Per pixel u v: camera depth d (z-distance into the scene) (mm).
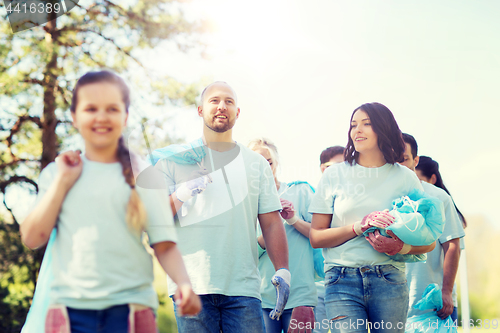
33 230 1669
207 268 2545
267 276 3352
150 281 1747
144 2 6672
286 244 2799
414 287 3441
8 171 6383
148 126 2900
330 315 2799
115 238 1674
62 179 1681
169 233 1789
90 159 1779
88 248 1644
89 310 1620
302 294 3268
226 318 2592
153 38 6543
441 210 2744
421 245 2676
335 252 2869
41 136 6422
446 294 3318
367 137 2908
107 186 1710
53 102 6234
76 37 6559
